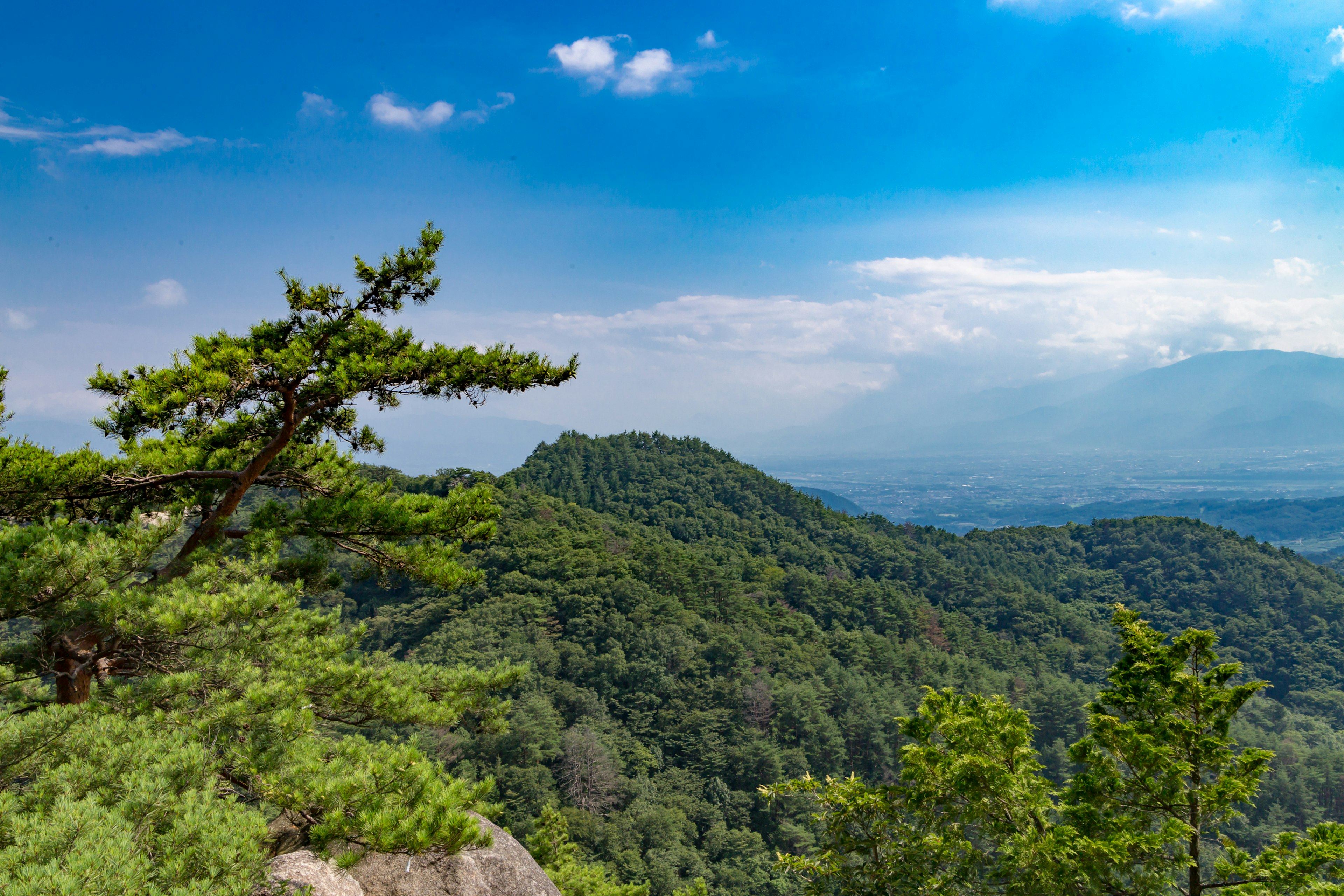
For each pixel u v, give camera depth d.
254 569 9.38
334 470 11.23
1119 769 8.90
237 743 7.27
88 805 4.91
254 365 8.73
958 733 8.92
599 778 53.16
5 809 4.86
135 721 6.74
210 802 5.54
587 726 59.03
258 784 6.89
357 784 6.78
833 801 9.51
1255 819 66.56
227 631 8.50
